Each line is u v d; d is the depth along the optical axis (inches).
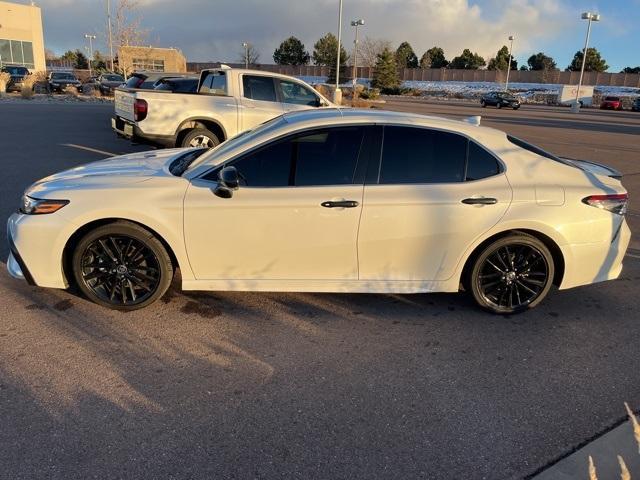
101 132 598.2
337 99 1360.7
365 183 156.7
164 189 154.9
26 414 114.8
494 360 143.6
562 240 161.9
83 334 148.9
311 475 101.0
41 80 1401.3
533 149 171.3
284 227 154.0
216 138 375.9
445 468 103.8
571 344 153.6
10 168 372.8
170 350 142.6
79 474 99.1
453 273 163.3
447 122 166.1
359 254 158.2
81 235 156.3
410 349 147.8
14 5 1836.9
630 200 346.3
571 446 110.7
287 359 140.5
